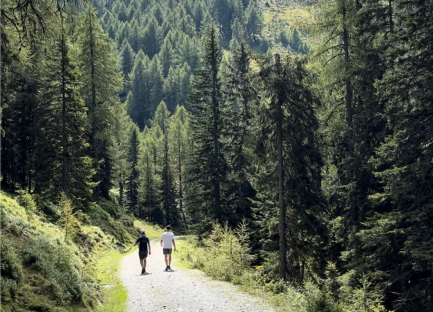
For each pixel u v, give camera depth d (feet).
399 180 53.42
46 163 92.02
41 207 72.49
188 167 109.91
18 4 30.40
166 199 229.45
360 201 68.44
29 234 42.91
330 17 77.05
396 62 61.98
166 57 522.06
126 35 580.30
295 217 65.87
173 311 34.45
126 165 232.32
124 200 253.85
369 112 70.03
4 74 49.96
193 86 104.06
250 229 82.48
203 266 59.88
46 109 93.15
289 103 64.44
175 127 246.88
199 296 39.65
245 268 56.18
